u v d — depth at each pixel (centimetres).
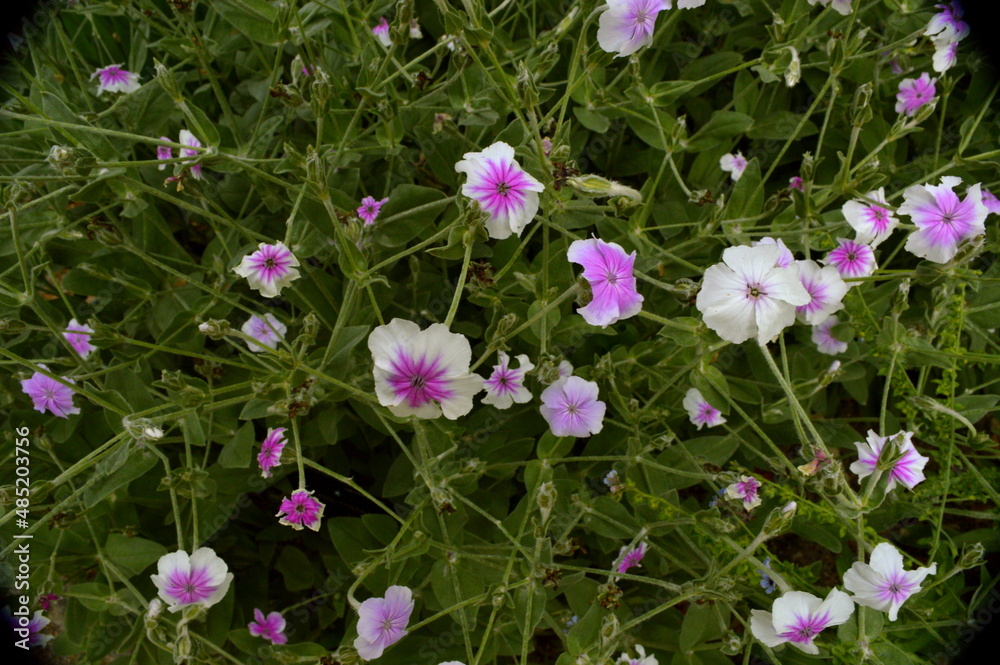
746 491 49
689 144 55
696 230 55
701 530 50
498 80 52
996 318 55
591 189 47
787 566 52
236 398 49
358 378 51
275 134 56
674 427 56
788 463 49
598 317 47
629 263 48
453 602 51
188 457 50
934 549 51
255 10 52
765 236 52
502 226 46
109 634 54
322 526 57
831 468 46
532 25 56
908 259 60
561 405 51
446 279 55
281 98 51
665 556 54
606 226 54
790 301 46
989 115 60
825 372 53
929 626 51
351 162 55
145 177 57
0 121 60
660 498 51
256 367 53
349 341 50
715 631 51
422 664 53
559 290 52
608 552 55
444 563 51
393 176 56
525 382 54
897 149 60
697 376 50
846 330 55
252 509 58
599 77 54
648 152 58
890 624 52
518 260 53
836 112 59
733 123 55
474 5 47
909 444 49
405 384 43
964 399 53
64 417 54
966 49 58
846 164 50
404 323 43
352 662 48
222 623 53
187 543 55
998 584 54
